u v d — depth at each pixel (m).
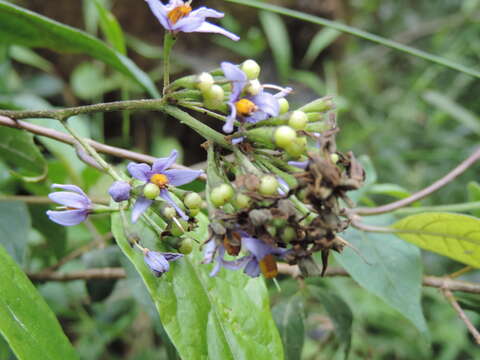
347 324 0.20
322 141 0.11
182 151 0.38
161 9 0.13
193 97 0.13
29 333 0.12
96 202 0.21
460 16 0.51
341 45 0.47
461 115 0.39
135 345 0.30
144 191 0.12
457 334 0.33
